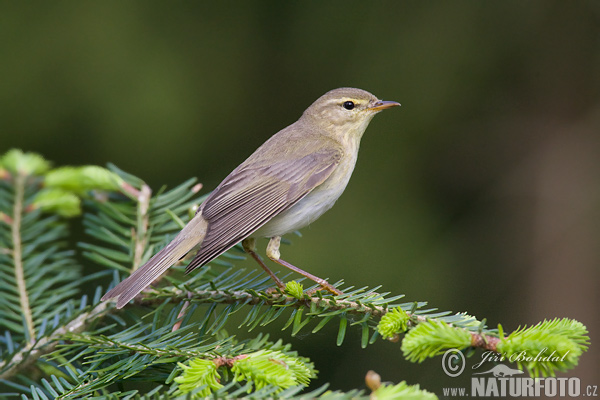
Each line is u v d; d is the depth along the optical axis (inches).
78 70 464.1
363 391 172.9
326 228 473.7
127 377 214.5
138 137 471.5
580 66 516.7
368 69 494.3
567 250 499.5
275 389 171.2
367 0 495.2
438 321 203.9
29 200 319.9
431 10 495.8
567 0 513.0
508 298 491.5
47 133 464.4
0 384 324.5
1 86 457.7
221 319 247.3
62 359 243.6
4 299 270.8
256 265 444.5
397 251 470.0
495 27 498.9
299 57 496.1
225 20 488.7
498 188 504.1
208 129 483.2
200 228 281.0
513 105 511.2
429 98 494.9
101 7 469.4
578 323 193.9
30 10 461.7
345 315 232.4
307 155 316.5
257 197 302.8
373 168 491.8
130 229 298.7
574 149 515.2
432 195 493.4
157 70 472.1
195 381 188.7
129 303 271.1
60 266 319.6
